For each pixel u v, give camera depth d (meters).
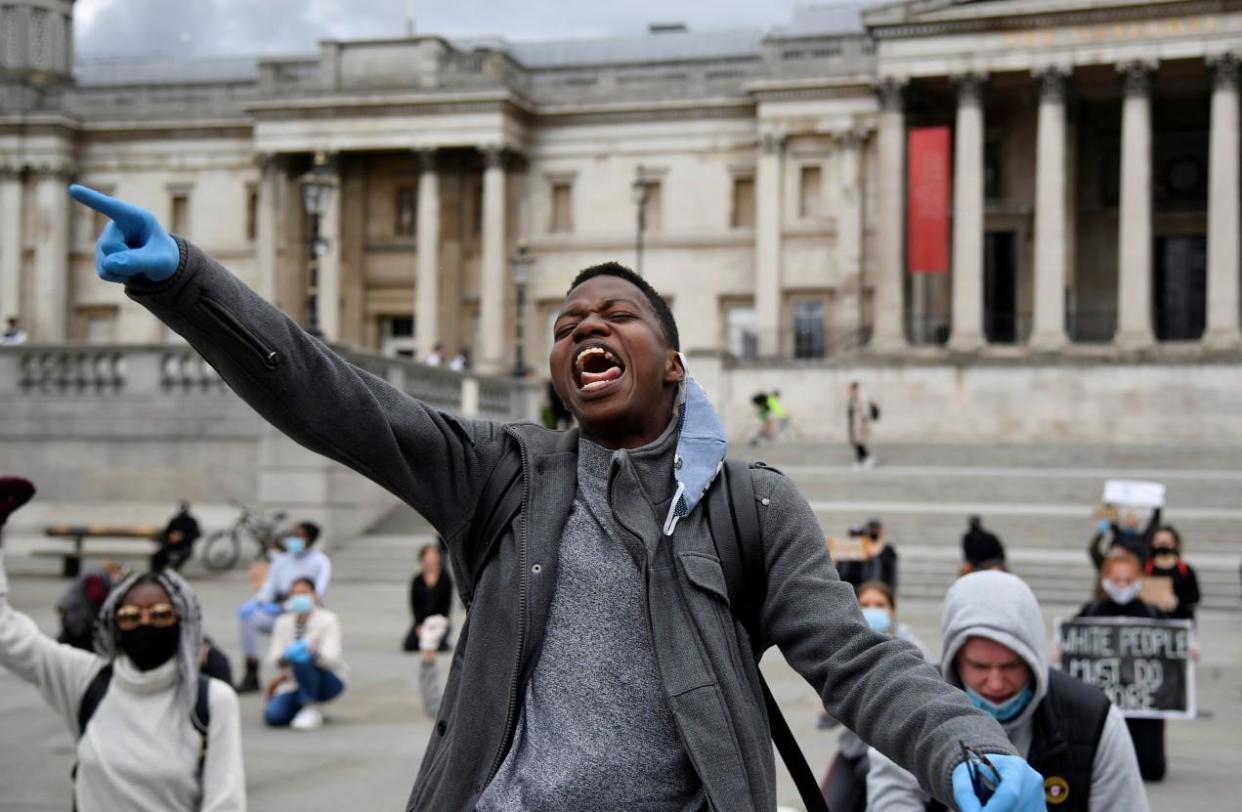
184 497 37.56
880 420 59.53
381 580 34.03
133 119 75.88
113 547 36.94
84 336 76.75
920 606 29.11
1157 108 66.94
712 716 3.27
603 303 3.61
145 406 38.00
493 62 69.94
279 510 36.19
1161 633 12.23
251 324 3.16
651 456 3.52
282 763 13.02
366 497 38.00
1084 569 30.94
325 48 71.44
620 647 3.38
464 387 45.25
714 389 61.47
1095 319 66.69
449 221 72.50
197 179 75.56
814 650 3.33
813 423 60.44
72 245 76.69
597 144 71.62
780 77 67.56
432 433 3.50
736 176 70.31
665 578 3.39
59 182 75.62
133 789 6.54
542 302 71.81
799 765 3.62
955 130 67.38
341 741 14.18
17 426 38.62
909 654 3.23
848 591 3.41
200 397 37.66
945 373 59.03
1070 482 40.78
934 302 66.88
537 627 3.40
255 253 74.56
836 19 80.19
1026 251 66.38
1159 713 12.19
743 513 3.49
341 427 3.33
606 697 3.35
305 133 71.56
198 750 6.65
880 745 3.11
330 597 30.55
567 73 72.62
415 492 3.49
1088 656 12.33
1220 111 59.47
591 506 3.53
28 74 81.62
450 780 3.36
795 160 68.31
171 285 3.06
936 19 62.19
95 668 6.73
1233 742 14.66
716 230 70.19
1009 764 2.80
